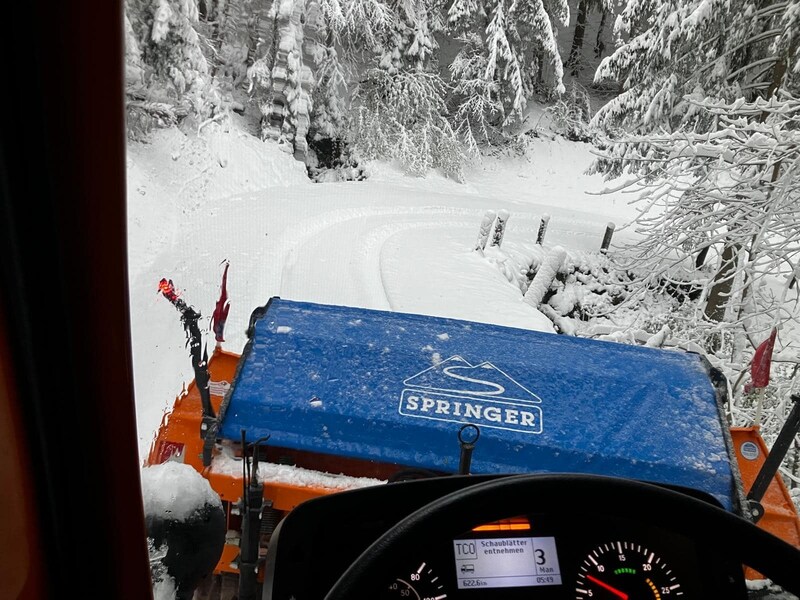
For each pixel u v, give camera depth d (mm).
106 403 1019
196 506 1975
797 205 11164
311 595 1369
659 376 4180
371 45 24516
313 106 23609
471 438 3588
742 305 11734
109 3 749
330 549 1412
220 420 3504
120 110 816
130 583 1193
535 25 26891
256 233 13055
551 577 1419
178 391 6402
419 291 11148
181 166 15898
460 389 3855
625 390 4012
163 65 16594
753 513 3555
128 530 1141
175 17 16219
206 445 3436
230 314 8922
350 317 4445
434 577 1383
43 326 932
